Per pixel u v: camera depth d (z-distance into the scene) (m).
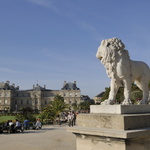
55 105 31.38
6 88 113.19
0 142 11.58
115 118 4.41
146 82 5.97
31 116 24.59
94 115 4.88
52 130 18.61
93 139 4.73
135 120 4.47
